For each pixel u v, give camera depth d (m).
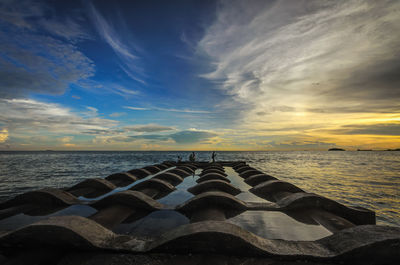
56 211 6.02
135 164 39.75
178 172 14.20
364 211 5.83
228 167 21.28
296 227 4.94
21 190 14.09
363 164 45.41
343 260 3.18
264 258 3.26
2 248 3.56
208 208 5.89
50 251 3.46
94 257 3.33
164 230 4.77
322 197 6.08
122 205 6.12
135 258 3.29
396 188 16.12
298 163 47.81
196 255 3.34
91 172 25.72
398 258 3.09
